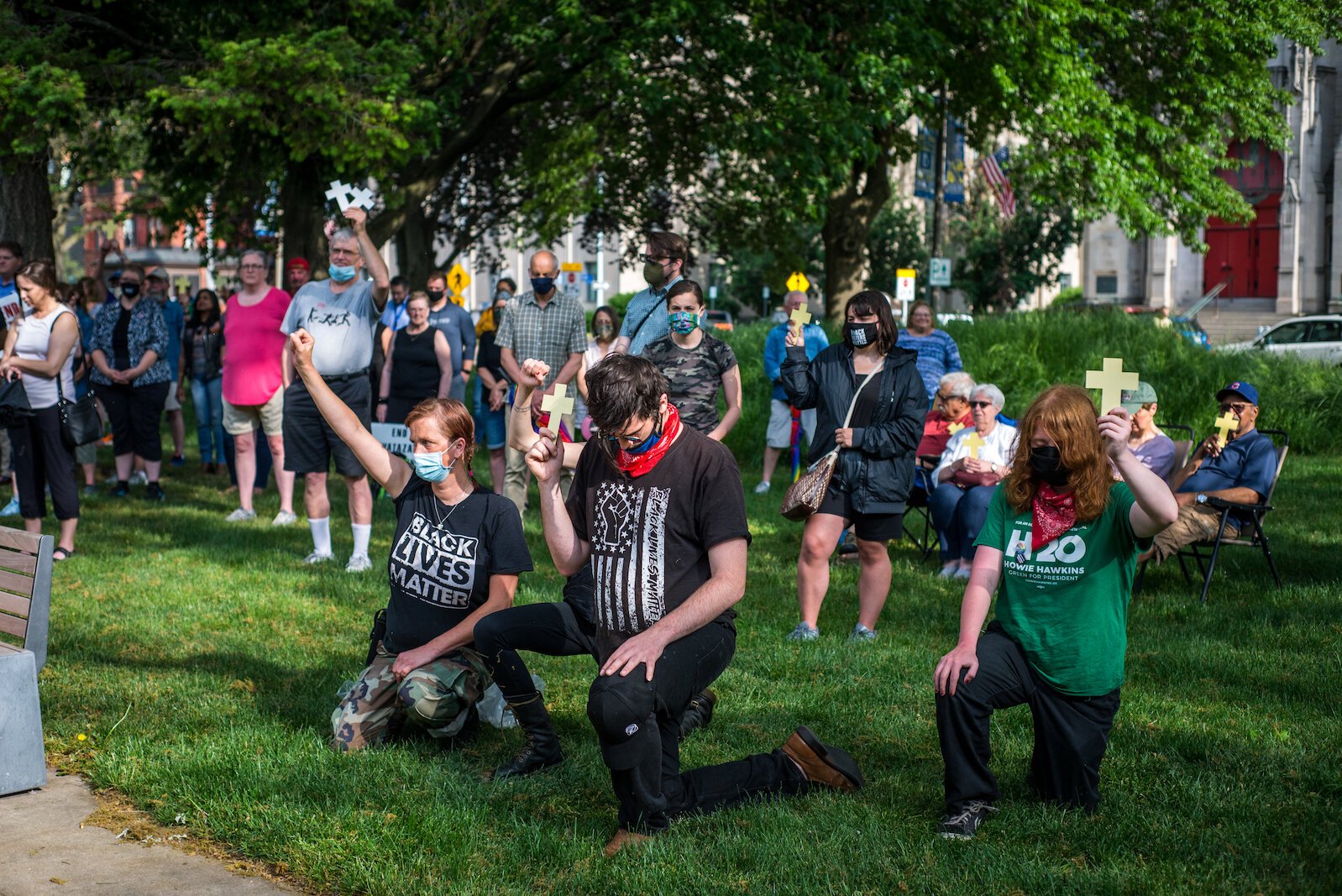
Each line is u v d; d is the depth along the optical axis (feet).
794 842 12.66
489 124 62.28
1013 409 50.31
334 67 45.91
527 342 27.99
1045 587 13.29
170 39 52.21
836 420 21.13
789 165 57.98
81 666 19.15
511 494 32.60
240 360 32.65
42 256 45.80
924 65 61.36
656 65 60.95
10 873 12.08
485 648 14.62
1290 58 138.21
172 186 60.34
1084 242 158.40
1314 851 12.42
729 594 12.55
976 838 12.89
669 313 20.13
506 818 13.48
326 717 16.76
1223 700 17.89
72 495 27.58
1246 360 53.98
